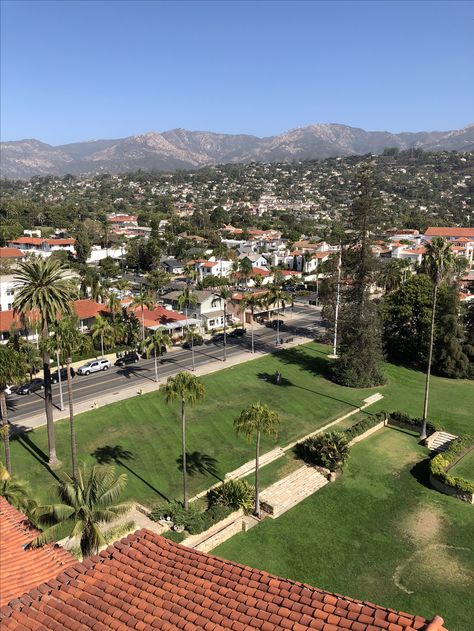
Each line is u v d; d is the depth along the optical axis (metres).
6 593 19.00
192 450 50.00
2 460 46.84
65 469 45.88
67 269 45.66
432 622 11.22
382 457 51.06
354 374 69.69
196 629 12.05
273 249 192.75
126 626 12.47
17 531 25.08
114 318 87.75
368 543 37.47
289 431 55.12
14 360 42.22
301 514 41.12
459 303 78.88
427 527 39.44
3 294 86.94
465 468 47.72
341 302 76.81
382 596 32.22
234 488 41.53
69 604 13.64
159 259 166.75
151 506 40.59
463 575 34.16
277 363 78.44
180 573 14.62
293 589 13.28
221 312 103.50
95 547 26.31
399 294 81.50
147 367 75.62
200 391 38.41
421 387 70.94
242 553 36.19
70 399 41.53
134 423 55.50
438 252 54.31
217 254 171.75
